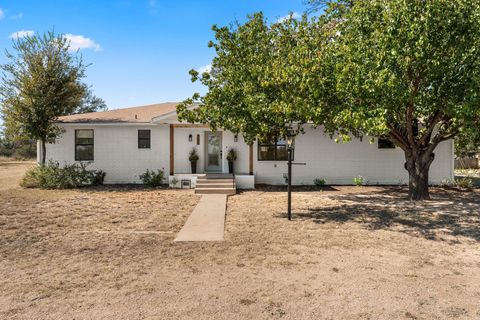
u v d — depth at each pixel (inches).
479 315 158.6
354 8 371.6
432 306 166.9
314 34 401.4
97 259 235.3
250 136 426.0
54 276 204.4
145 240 283.1
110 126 690.8
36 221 353.7
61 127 686.5
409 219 359.6
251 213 398.6
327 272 210.8
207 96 392.5
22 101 661.9
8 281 197.0
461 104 348.2
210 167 708.0
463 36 334.6
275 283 193.8
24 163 1430.9
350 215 382.3
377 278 201.5
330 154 684.7
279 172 688.4
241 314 158.2
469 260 234.4
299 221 353.4
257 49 410.6
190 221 355.6
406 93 341.1
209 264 225.3
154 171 691.4
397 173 682.2
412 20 322.0
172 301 171.3
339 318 155.1
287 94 350.0
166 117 672.4
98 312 160.1
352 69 326.3
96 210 415.5
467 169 1141.1
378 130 317.7
